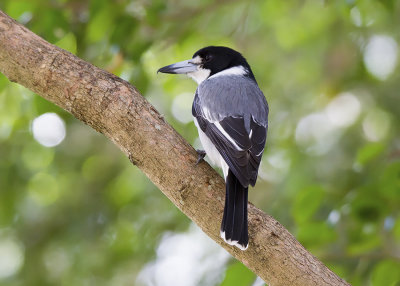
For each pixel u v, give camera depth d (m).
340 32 13.27
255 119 7.61
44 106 9.30
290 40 13.97
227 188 6.31
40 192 12.88
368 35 13.12
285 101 13.49
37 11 9.61
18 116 11.21
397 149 10.02
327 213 9.38
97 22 9.87
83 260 12.02
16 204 12.46
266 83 13.59
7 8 9.61
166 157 6.29
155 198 12.12
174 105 12.66
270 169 12.47
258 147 7.24
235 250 6.16
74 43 9.87
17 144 12.32
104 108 6.31
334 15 13.24
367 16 11.92
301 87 13.70
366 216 8.63
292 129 13.09
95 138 12.59
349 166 11.60
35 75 6.36
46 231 12.56
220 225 6.21
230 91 7.93
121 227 12.27
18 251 13.15
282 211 11.16
